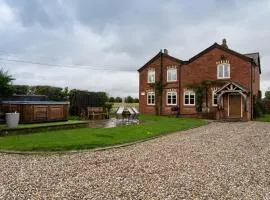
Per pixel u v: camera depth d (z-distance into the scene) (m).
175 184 6.99
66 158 9.79
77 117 27.19
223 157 10.06
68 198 6.02
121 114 25.38
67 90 29.20
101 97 30.98
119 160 9.52
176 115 33.03
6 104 19.02
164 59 35.28
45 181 7.16
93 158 9.80
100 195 6.20
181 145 12.52
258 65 34.50
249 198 6.11
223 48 30.53
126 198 6.04
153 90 36.06
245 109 27.91
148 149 11.53
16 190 6.48
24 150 10.84
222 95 29.67
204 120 27.41
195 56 32.56
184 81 33.41
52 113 19.94
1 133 14.38
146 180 7.30
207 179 7.41
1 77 20.73
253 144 12.84
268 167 8.69
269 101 37.81
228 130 18.58
